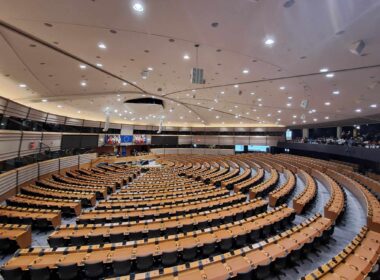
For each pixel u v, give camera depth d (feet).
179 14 15.17
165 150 123.85
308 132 109.50
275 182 50.85
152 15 15.42
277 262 17.40
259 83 33.78
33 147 52.85
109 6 14.46
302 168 71.26
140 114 82.89
